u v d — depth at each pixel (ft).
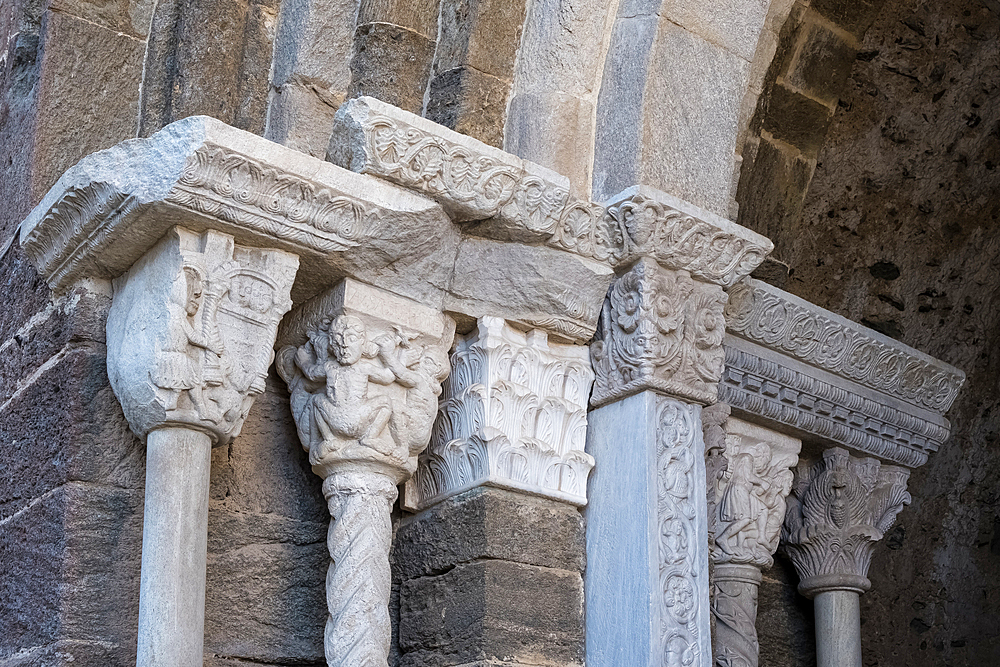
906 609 31.07
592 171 20.06
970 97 28.45
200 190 16.26
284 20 20.01
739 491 23.47
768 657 25.53
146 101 19.30
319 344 18.37
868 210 28.81
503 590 18.06
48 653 16.14
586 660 18.72
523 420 18.99
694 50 20.45
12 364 18.81
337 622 17.21
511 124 20.02
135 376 16.37
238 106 19.53
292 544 18.49
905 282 30.01
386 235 17.81
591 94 20.36
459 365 19.30
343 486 17.89
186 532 15.99
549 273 19.16
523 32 20.42
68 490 16.69
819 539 25.13
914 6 26.66
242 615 17.78
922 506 31.58
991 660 31.86
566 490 19.19
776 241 25.64
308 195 17.01
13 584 17.30
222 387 16.53
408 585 19.08
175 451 16.25
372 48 19.85
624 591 18.65
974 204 29.81
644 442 19.15
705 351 20.08
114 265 17.53
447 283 18.98
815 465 25.53
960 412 31.99
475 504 18.47
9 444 18.29
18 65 19.63
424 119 17.81
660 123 19.90
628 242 19.42
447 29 20.22
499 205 18.53
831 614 25.05
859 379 24.76
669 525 18.93
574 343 19.90
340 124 17.70
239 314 16.87
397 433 18.12
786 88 25.50
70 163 18.86
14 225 19.16
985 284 30.89
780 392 23.54
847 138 27.78
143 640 15.48
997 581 32.24
